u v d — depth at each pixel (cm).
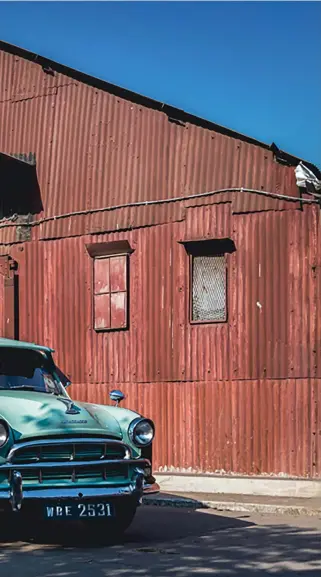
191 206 1245
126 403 1293
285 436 1145
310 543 752
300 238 1148
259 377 1170
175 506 1062
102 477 722
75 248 1367
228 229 1206
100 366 1326
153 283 1277
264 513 991
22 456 695
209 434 1208
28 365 857
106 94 1359
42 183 1419
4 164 1425
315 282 1134
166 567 636
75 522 872
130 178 1316
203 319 1228
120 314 1306
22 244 1428
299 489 1102
